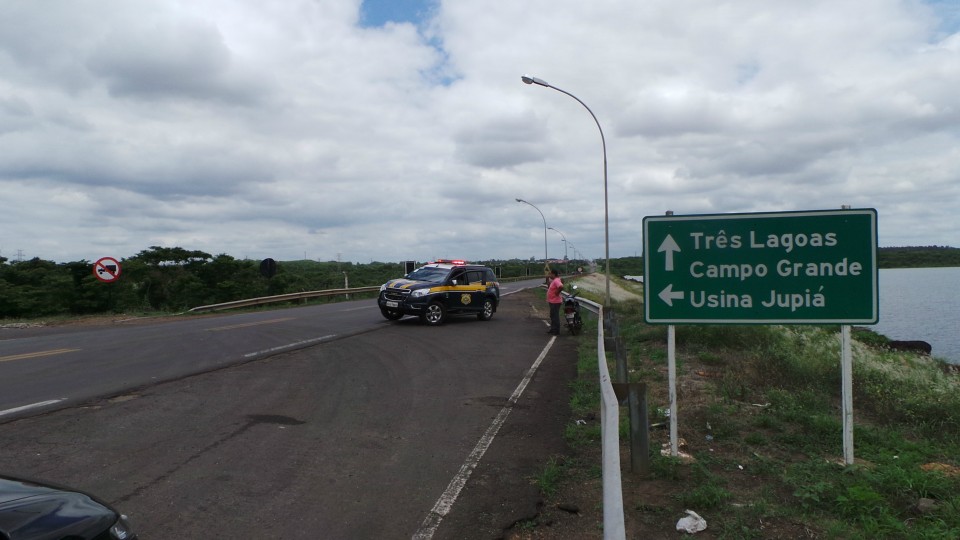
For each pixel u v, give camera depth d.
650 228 6.43
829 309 6.09
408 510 5.26
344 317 23.39
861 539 4.55
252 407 8.70
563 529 4.93
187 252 46.59
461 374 11.70
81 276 39.75
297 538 4.70
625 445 6.94
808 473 5.87
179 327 19.86
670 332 6.40
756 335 14.91
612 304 27.80
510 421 8.24
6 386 9.80
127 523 3.57
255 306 32.78
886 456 6.41
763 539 4.62
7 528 2.91
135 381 10.30
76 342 15.66
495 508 5.31
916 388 10.97
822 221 6.11
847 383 6.12
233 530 4.80
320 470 6.21
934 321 35.41
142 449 6.69
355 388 10.19
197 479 5.85
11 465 6.07
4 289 34.09
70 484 5.60
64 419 7.80
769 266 6.19
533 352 14.82
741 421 7.78
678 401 8.82
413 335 17.72
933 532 4.61
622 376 7.69
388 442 7.22
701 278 6.32
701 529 4.77
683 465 6.11
